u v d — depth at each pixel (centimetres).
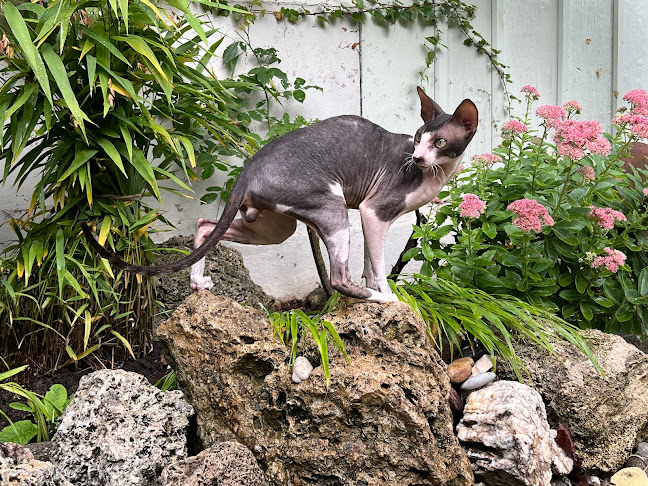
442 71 234
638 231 183
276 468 138
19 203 186
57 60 143
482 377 156
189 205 206
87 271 159
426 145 145
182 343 146
